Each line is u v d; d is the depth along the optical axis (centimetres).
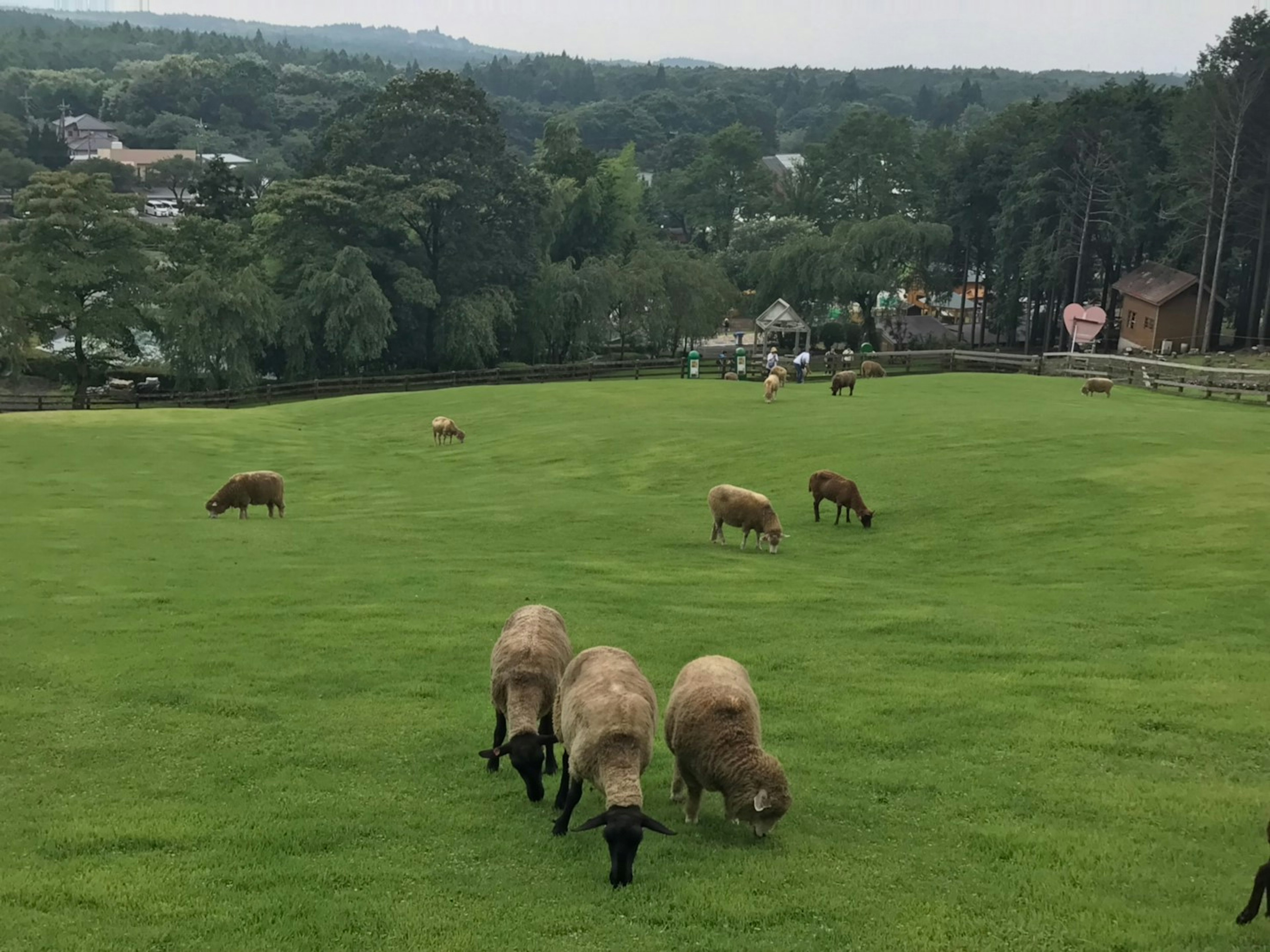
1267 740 1061
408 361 7356
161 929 721
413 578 1798
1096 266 8700
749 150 12619
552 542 2197
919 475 2677
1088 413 3522
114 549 2019
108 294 6384
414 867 814
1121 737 1077
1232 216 6962
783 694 1210
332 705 1178
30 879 781
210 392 6053
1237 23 6425
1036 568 1900
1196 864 820
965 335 10156
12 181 14862
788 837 866
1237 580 1694
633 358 8188
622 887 777
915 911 751
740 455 3105
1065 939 716
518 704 907
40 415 4359
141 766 1006
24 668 1269
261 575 1814
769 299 8788
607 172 9331
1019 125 8788
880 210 10269
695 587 1762
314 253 6762
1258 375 4666
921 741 1080
